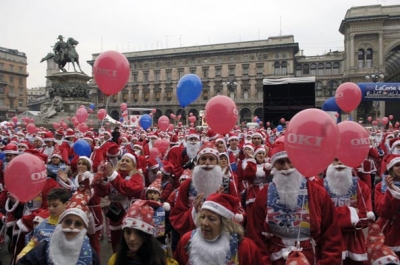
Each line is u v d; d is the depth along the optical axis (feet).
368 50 194.29
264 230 11.54
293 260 9.51
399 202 13.34
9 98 276.21
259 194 11.86
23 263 9.84
